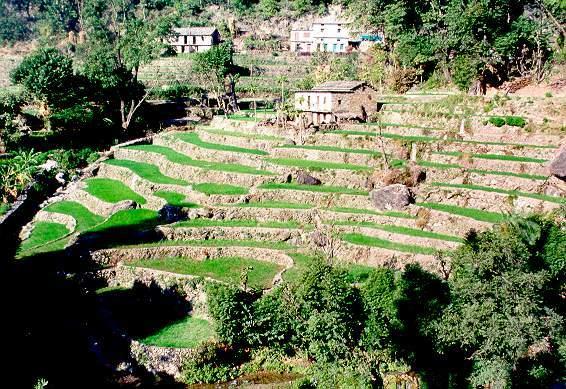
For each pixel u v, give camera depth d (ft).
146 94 414.00
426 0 399.85
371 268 200.54
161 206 256.73
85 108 379.35
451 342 148.15
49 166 330.13
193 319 194.70
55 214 267.80
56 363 170.81
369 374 152.97
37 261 212.43
